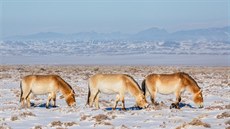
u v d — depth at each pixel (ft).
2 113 103.35
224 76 268.00
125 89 104.01
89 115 96.02
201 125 80.43
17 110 107.34
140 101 104.01
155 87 108.06
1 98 143.13
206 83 210.79
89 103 108.47
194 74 287.48
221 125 82.12
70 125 85.71
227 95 150.82
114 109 105.40
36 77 112.47
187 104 122.93
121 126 82.38
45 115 99.71
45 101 134.41
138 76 253.44
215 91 167.53
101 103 125.90
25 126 86.48
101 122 86.07
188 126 80.23
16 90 167.94
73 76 257.75
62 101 135.23
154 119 91.40
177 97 107.45
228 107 106.52
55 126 85.46
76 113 101.60
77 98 142.41
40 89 111.86
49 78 112.27
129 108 110.83
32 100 136.26
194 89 108.47
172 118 92.07
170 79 107.24
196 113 99.35
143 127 82.53
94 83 106.22
